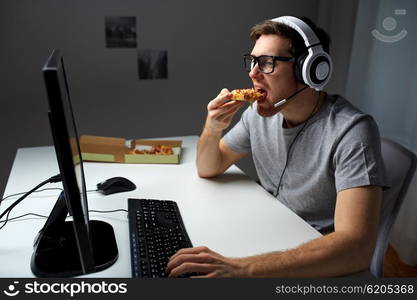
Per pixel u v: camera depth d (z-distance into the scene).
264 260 0.93
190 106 2.82
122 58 2.56
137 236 1.06
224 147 1.56
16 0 2.28
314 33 1.15
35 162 1.68
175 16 2.59
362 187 1.06
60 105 0.70
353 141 1.14
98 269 0.95
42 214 1.22
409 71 2.13
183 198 1.35
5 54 2.35
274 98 1.21
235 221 1.19
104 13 2.45
